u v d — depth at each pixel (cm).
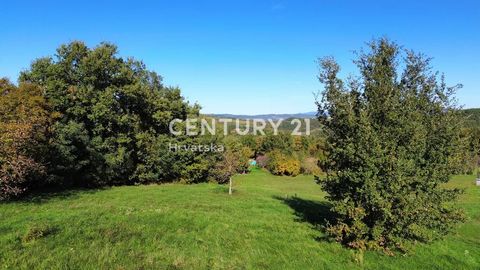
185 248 1384
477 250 1673
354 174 1386
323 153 1627
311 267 1277
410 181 1355
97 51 3584
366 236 1451
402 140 1403
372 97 1453
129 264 1193
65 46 3562
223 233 1619
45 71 3469
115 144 3812
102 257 1230
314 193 4250
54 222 1616
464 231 2138
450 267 1369
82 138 3391
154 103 4241
